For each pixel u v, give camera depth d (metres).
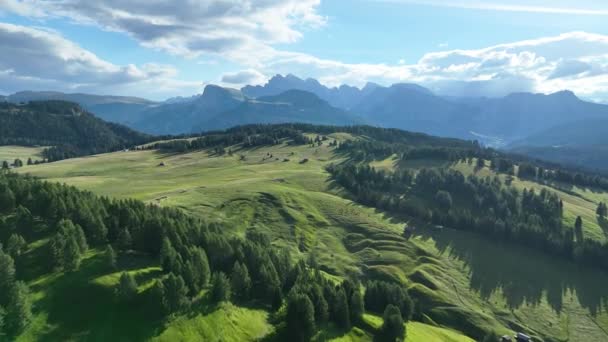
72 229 77.81
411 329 92.19
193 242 90.25
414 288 125.75
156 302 67.94
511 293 135.62
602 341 114.94
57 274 69.12
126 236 83.31
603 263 157.00
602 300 136.62
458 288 132.88
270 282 84.38
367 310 98.00
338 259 139.75
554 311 128.00
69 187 111.12
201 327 67.12
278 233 151.00
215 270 87.25
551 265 158.12
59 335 57.34
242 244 97.12
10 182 99.12
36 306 60.78
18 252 71.06
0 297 57.34
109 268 74.00
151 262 81.19
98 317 62.44
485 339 94.44
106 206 99.56
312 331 73.00
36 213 88.06
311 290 82.00
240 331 70.12
